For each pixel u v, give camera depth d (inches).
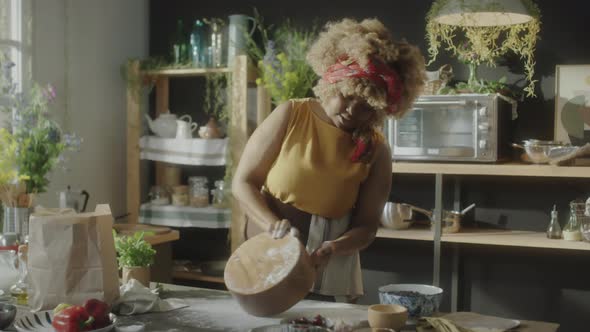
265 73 154.6
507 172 135.3
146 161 180.7
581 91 143.3
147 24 182.1
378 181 76.1
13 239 89.5
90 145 165.3
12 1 143.1
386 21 160.1
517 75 149.9
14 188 108.0
